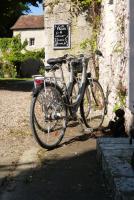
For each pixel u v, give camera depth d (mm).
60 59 4223
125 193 2424
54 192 2920
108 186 2891
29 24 32625
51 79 4043
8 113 6027
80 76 4648
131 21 3979
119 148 3314
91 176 3219
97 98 5008
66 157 3709
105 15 5516
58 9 6602
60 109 4059
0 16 16406
